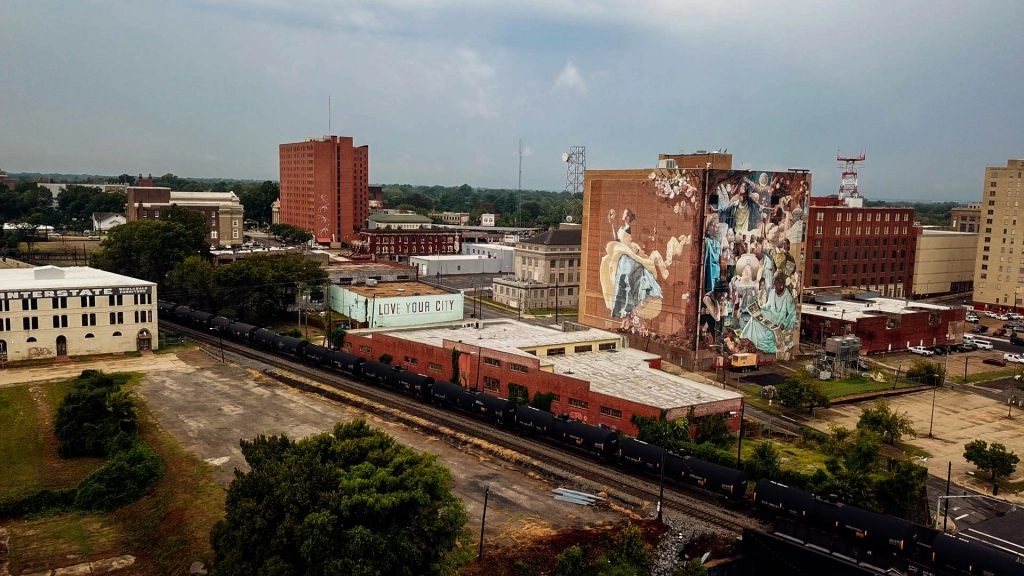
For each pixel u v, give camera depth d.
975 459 67.81
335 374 95.50
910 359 120.88
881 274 170.62
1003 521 60.31
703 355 107.44
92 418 66.50
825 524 51.88
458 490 57.56
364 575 38.81
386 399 83.56
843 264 163.62
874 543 49.81
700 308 106.19
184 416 75.31
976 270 173.25
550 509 54.78
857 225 164.38
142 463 59.75
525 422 70.94
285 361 101.69
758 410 88.38
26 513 54.94
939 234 187.62
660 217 110.69
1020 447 78.06
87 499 56.38
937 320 130.50
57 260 183.12
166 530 51.34
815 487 56.56
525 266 163.50
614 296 120.50
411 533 41.72
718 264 106.81
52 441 68.81
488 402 75.06
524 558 46.62
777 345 115.50
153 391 84.75
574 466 63.12
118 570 47.50
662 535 50.94
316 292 138.25
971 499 64.50
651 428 66.81
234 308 129.12
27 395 82.81
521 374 81.75
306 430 71.75
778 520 53.66
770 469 59.94
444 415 77.69
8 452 65.88
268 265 130.00
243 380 90.81
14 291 96.00
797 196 114.44
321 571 39.53
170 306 128.12
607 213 120.75
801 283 117.44
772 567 50.47
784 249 114.31
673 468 59.44
